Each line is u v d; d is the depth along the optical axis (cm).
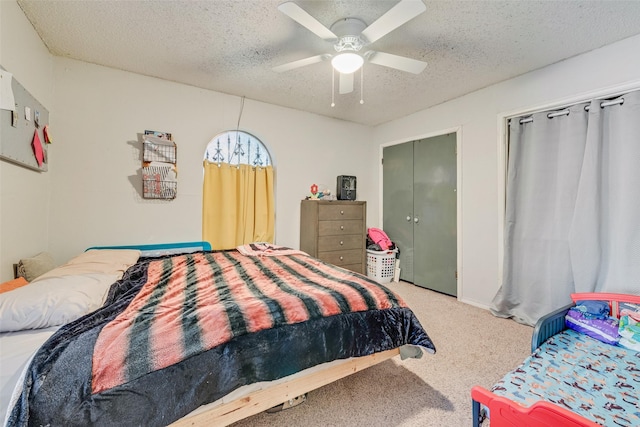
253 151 334
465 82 269
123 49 217
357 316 139
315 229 322
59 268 162
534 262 244
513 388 119
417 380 164
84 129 237
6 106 145
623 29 184
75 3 165
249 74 256
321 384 133
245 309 119
